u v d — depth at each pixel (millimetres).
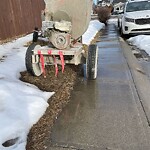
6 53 7703
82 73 5789
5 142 2975
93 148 2941
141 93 4586
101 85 5027
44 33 4945
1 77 5027
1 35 10039
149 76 5641
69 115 3771
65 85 5004
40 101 3984
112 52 8242
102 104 4129
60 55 4840
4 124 3227
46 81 5176
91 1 5410
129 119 3588
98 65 6586
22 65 6227
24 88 4484
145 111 3840
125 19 11805
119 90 4738
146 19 11391
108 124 3463
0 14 10016
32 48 5172
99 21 21953
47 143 3057
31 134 3227
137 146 2951
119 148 2926
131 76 5559
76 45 5402
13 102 3846
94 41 10852
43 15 5402
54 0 5195
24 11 12336
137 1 12812
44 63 5285
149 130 3279
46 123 3508
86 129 3352
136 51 8633
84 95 4535
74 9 5168
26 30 12594
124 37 12219
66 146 2994
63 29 4773
